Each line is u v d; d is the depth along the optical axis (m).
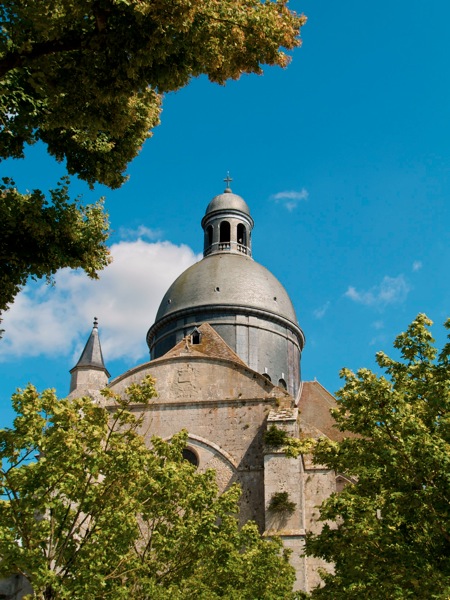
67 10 12.89
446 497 13.59
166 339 42.53
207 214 48.00
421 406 16.06
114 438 17.89
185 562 19.64
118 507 16.95
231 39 13.16
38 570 15.22
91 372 35.72
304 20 14.02
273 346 41.78
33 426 16.67
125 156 17.39
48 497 16.50
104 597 16.69
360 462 15.70
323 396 42.62
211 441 30.72
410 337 17.19
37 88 14.16
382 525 14.35
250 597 21.28
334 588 16.80
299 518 27.45
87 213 18.34
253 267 44.62
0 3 13.12
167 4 12.27
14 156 16.55
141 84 14.02
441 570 13.59
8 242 16.69
